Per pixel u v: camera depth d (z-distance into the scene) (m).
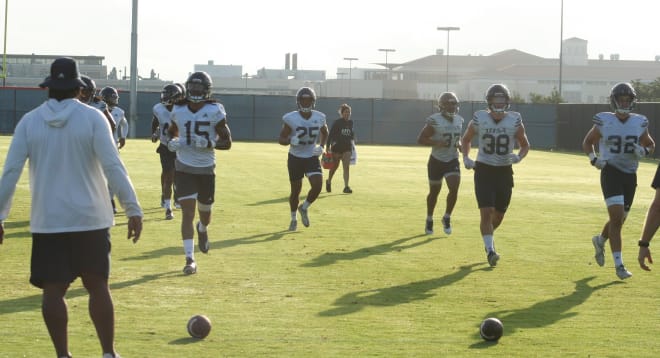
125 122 23.14
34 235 8.33
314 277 13.93
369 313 11.49
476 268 15.08
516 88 176.75
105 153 8.31
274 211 22.83
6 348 9.50
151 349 9.56
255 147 59.47
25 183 28.52
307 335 10.30
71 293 12.20
